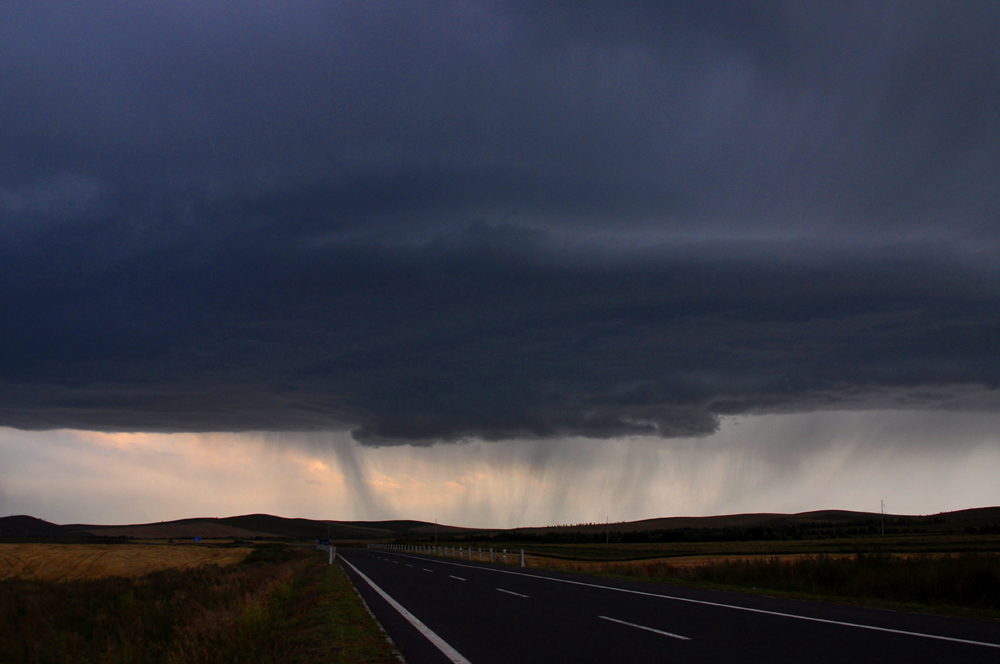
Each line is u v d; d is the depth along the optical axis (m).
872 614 15.12
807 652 10.41
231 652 11.75
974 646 10.78
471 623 14.95
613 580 27.53
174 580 34.75
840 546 86.00
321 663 10.60
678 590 22.16
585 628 13.59
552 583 26.30
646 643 11.58
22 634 16.56
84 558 65.56
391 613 17.02
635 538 151.12
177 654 12.49
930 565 20.98
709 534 150.50
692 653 10.52
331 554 47.72
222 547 113.06
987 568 18.36
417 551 86.12
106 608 23.03
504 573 33.97
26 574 52.41
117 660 12.93
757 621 14.00
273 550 89.06
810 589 21.59
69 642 15.37
